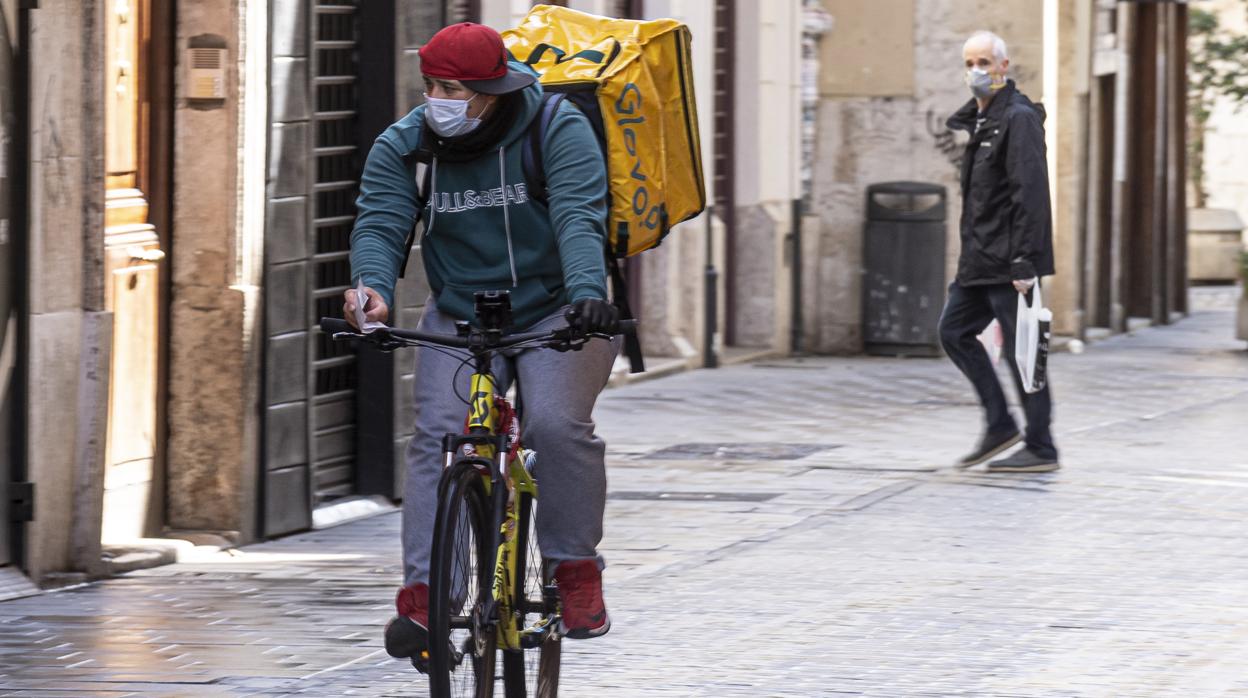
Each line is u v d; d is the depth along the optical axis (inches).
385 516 1229.7
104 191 993.5
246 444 1106.1
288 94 1120.8
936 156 2301.9
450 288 672.4
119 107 1057.5
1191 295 3580.2
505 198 660.7
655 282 2070.6
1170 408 1774.1
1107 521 1169.4
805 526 1159.0
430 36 1255.5
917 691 762.2
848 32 2317.9
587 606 679.7
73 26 971.3
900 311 2295.8
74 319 992.9
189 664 819.4
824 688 768.3
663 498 1273.4
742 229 2246.6
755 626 884.6
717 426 1659.7
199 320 1098.1
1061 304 2428.6
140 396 1079.6
